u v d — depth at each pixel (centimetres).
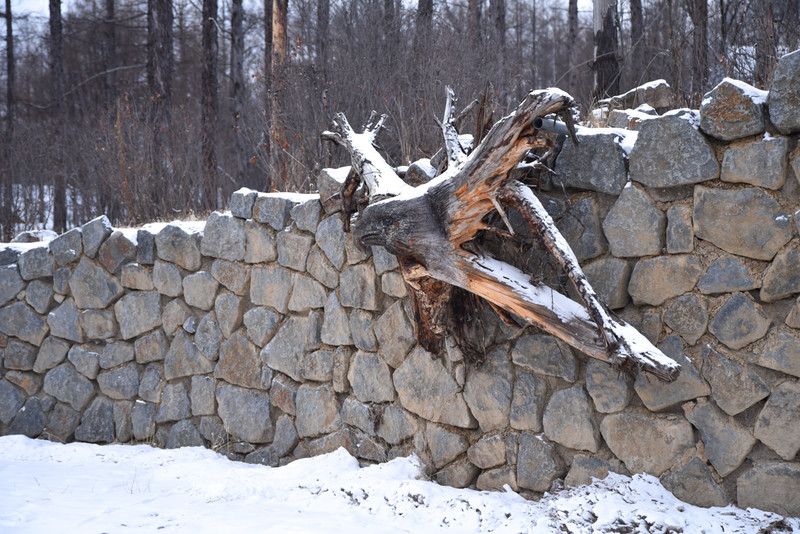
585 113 810
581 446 432
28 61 2677
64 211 1628
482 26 1398
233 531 405
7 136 1800
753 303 375
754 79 659
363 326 550
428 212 410
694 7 785
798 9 712
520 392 458
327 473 520
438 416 502
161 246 680
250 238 624
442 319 463
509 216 451
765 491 369
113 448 666
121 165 1133
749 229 374
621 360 371
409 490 457
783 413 364
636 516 371
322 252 577
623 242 416
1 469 582
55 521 429
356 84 955
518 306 406
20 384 757
